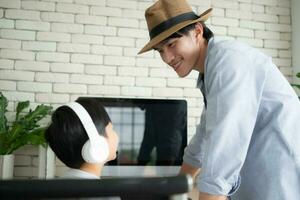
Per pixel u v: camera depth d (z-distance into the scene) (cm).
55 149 73
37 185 37
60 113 73
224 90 87
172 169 177
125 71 222
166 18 101
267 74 97
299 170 98
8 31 212
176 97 226
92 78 217
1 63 209
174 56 104
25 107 196
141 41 226
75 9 220
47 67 213
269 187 98
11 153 188
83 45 219
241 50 94
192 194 106
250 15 245
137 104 180
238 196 106
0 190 36
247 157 102
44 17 216
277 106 100
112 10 225
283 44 247
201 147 126
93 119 73
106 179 39
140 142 177
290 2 247
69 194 37
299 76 213
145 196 40
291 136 99
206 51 103
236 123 84
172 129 181
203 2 238
